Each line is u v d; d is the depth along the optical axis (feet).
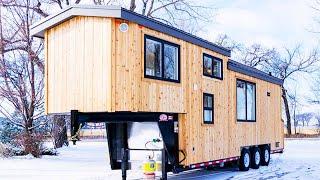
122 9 31.35
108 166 48.85
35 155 58.70
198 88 40.27
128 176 41.39
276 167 53.16
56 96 34.35
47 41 35.40
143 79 32.99
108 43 31.68
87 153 67.56
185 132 37.40
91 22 32.35
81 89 32.55
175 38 37.19
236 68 48.39
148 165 35.14
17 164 50.39
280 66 173.06
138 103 32.35
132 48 32.32
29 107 59.72
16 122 60.44
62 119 68.08
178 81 37.19
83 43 32.55
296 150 82.53
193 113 39.04
